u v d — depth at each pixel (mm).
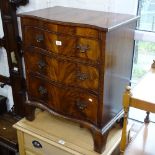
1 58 2158
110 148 1369
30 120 1562
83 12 1422
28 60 1415
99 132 1275
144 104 1020
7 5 1774
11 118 2076
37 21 1270
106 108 1272
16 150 1820
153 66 1313
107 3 1509
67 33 1184
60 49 1242
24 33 1355
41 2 1751
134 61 1631
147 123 1460
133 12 1484
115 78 1286
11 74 2014
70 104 1340
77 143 1397
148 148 1276
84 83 1243
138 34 1521
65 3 1662
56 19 1210
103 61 1137
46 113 1635
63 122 1558
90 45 1145
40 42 1310
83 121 1332
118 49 1236
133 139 1346
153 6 1478
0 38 1977
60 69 1290
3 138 1862
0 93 2320
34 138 1501
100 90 1200
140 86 1119
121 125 1503
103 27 1078
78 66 1225
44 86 1414
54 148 1432
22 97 2023
